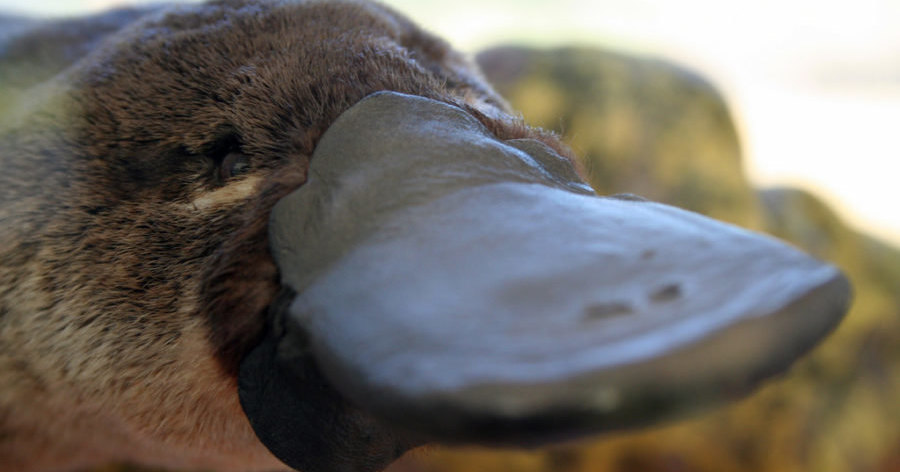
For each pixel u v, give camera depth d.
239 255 0.23
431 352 0.19
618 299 0.19
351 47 0.26
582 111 0.58
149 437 0.28
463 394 0.18
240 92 0.25
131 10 0.37
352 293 0.20
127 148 0.26
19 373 0.28
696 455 0.53
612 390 0.18
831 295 0.19
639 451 0.53
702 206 0.58
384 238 0.21
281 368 0.23
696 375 0.18
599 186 0.56
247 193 0.25
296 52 0.26
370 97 0.24
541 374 0.18
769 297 0.18
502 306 0.19
